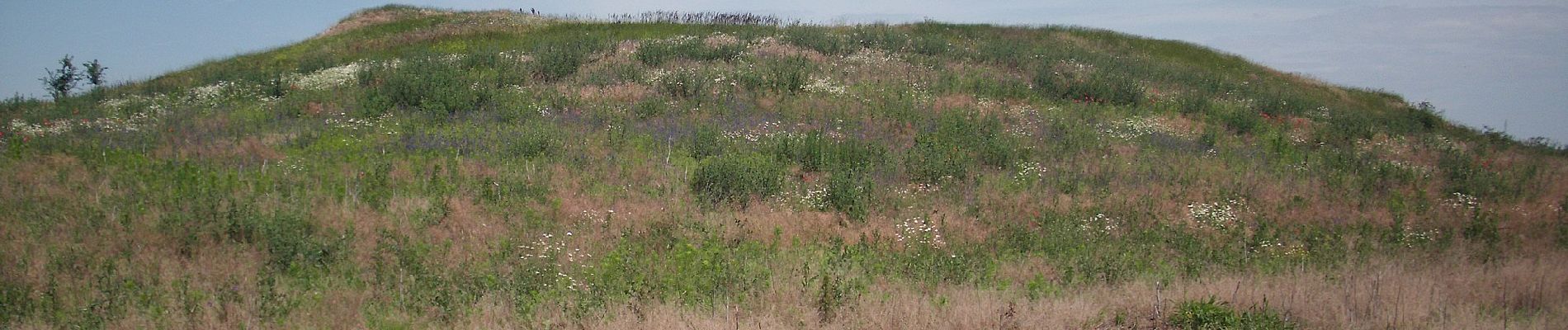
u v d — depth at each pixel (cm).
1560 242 1019
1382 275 800
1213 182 1287
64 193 979
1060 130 1617
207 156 1188
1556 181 1417
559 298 730
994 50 2520
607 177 1169
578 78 1934
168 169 1092
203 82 1994
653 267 826
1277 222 1099
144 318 656
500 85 1817
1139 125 1716
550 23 3022
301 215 929
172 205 940
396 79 1645
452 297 712
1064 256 927
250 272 782
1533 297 732
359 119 1491
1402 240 1019
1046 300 714
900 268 847
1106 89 1992
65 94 2052
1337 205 1195
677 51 2242
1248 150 1575
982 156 1363
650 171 1208
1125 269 865
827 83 1911
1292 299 693
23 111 1695
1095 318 673
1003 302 704
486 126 1446
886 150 1364
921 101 1797
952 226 1031
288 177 1088
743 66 2048
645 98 1694
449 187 1073
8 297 684
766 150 1359
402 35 2827
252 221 877
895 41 2577
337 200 1008
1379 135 1830
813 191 1132
